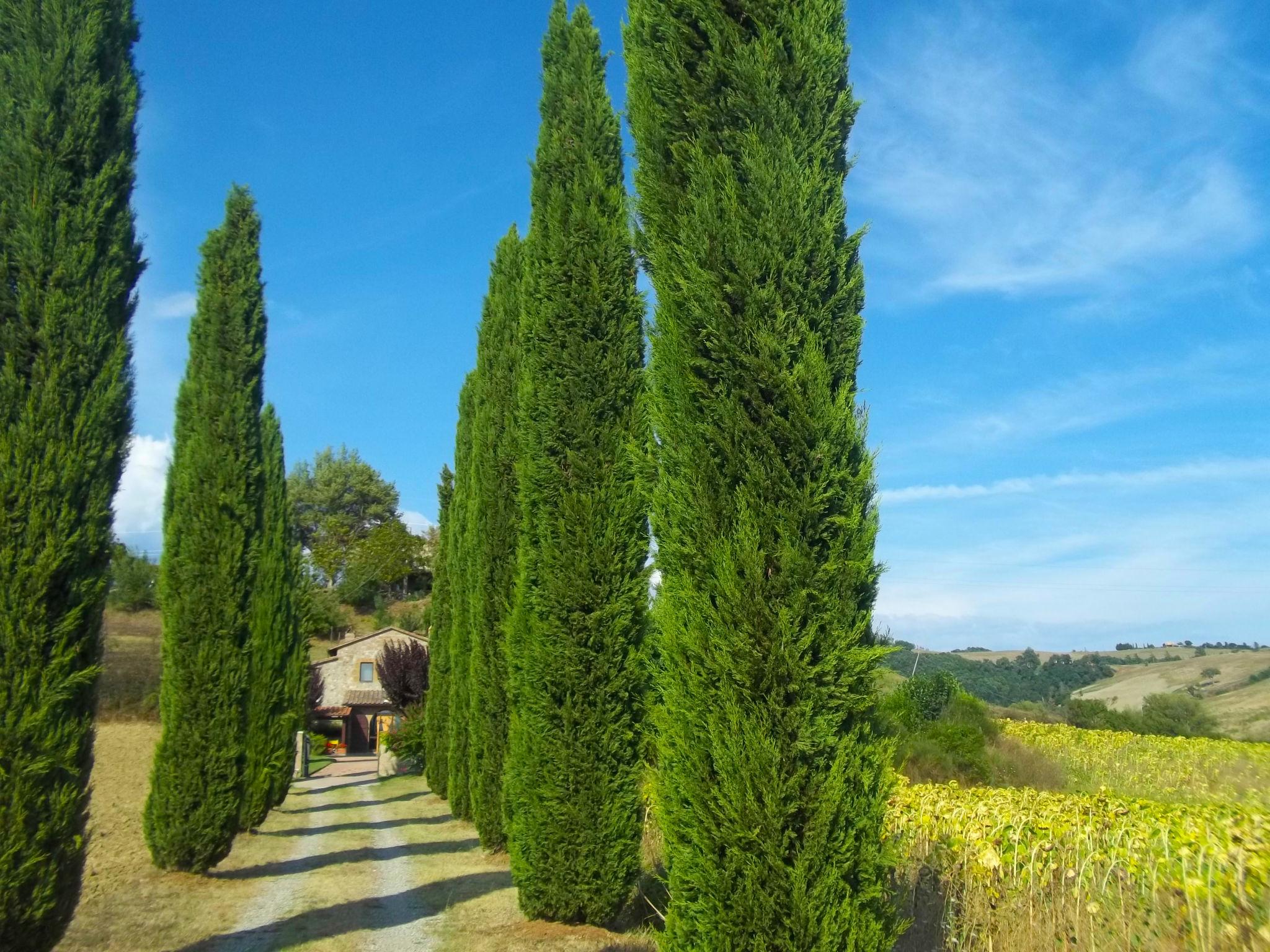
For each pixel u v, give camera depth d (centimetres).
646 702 836
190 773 1130
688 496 489
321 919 922
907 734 1886
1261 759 2041
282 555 1756
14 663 552
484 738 1280
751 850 444
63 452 579
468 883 1105
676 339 506
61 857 568
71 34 629
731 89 519
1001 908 693
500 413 1198
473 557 1297
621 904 831
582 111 934
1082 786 1927
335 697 5047
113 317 633
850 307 514
